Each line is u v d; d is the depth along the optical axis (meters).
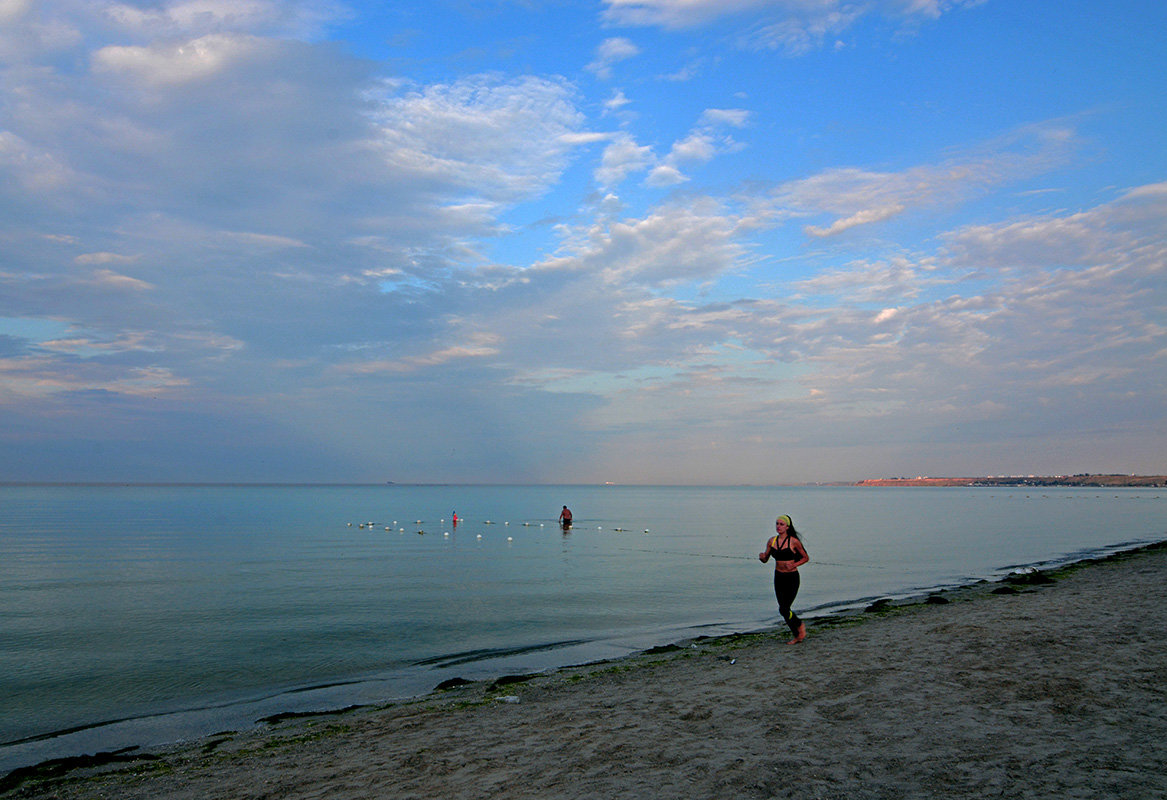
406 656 17.62
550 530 70.94
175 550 48.41
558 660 16.72
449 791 7.25
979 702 9.12
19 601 26.67
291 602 26.06
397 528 74.19
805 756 7.43
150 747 11.16
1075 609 16.22
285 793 7.77
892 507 140.62
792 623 15.06
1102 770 6.55
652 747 8.19
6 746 11.67
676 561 40.88
